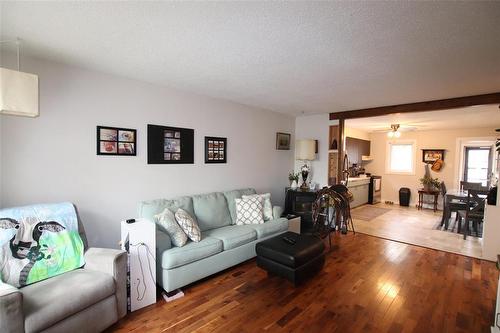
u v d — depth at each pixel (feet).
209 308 7.57
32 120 7.82
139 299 7.50
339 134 16.19
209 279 9.39
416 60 7.61
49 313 5.28
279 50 7.20
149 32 6.26
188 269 8.45
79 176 8.79
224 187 13.73
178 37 6.51
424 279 9.46
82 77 8.75
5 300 4.75
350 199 16.06
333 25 5.77
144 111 10.38
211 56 7.70
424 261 11.15
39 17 5.58
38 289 5.92
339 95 11.98
